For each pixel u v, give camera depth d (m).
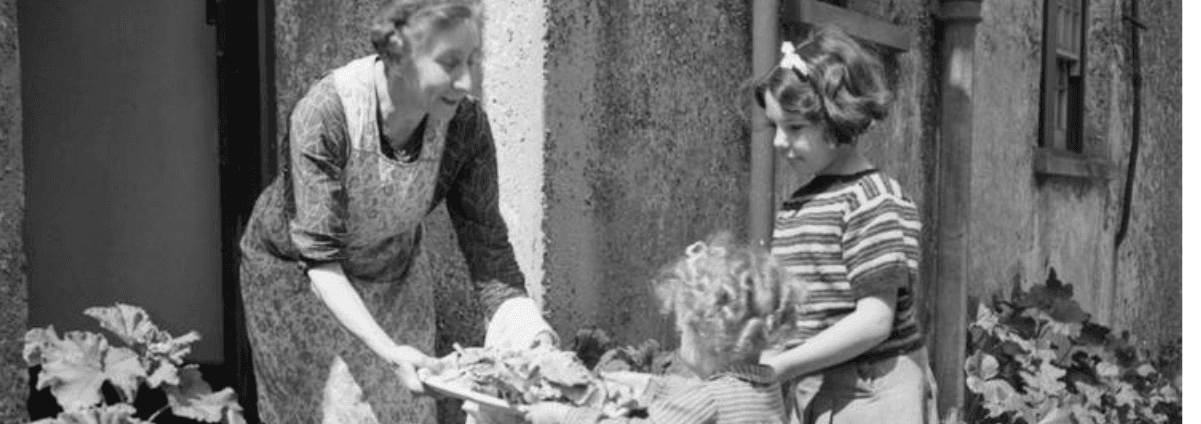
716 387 3.24
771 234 5.43
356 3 4.37
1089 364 6.73
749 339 3.21
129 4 4.67
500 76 4.36
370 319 3.47
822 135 3.55
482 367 3.39
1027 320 6.98
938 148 7.12
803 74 3.52
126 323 3.60
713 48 5.20
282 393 3.73
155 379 3.50
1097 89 9.47
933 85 7.07
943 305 7.02
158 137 4.68
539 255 4.33
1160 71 10.66
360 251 3.67
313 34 4.30
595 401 3.33
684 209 5.08
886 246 3.48
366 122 3.46
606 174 4.62
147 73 4.68
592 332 4.41
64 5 4.69
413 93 3.42
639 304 4.85
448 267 4.39
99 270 4.73
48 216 4.73
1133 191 10.18
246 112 4.38
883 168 6.51
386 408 3.72
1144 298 10.53
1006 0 7.93
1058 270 8.83
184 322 4.70
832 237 3.55
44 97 4.71
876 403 3.59
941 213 7.09
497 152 4.37
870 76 3.54
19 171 3.29
